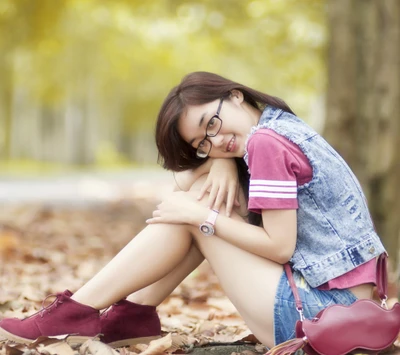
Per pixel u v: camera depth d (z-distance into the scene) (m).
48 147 51.59
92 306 4.04
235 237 3.84
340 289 3.78
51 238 10.78
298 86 26.45
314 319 3.62
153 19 24.92
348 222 3.84
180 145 4.18
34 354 3.90
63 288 6.93
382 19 10.19
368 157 10.12
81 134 50.59
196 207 3.94
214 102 4.03
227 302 6.30
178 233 3.98
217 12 19.86
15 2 23.72
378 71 10.12
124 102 47.78
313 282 3.77
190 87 4.05
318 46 20.56
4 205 16.81
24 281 7.11
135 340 4.33
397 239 9.56
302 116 36.03
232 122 4.04
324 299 3.75
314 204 3.83
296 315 3.72
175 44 32.78
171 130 4.11
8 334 3.99
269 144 3.78
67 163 50.81
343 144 10.51
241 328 5.14
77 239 10.78
